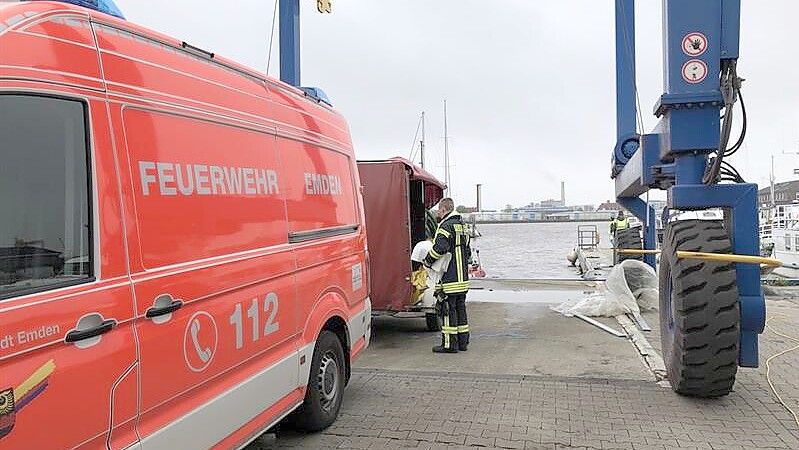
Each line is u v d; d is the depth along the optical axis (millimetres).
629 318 9594
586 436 4668
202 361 3102
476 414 5180
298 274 4230
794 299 11688
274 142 4035
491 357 7301
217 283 3230
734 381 5430
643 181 6629
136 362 2637
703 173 5520
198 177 3166
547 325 9266
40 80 2299
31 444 2139
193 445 3027
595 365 6820
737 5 5246
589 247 35969
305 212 4418
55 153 2369
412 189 10141
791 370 6410
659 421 4957
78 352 2344
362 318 5648
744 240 5250
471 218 17609
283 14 10680
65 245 2377
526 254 31484
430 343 8297
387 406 5410
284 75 10711
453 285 7555
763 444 4484
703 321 5121
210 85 3387
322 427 4770
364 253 5781
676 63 5340
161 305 2793
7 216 2184
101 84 2604
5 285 2146
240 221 3518
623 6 11078
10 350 2062
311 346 4406
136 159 2750
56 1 2527
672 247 5449
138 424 2674
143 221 2750
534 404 5418
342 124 5594
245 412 3514
